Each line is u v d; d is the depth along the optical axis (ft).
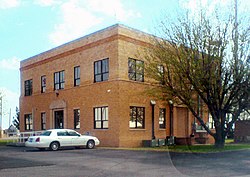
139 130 78.54
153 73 62.13
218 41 45.68
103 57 79.71
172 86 59.72
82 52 86.94
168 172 29.12
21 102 116.78
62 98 93.86
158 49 62.69
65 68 93.56
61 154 56.08
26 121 114.32
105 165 38.27
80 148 72.33
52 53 99.81
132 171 31.78
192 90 57.52
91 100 82.48
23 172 33.42
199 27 56.03
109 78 77.46
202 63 50.03
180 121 90.38
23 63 116.26
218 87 42.86
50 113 98.89
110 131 76.07
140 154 51.37
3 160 46.09
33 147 71.00
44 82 103.71
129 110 76.69
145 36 79.82
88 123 83.05
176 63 56.44
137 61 78.74
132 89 77.71
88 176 30.14
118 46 75.61
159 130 84.07
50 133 68.49
